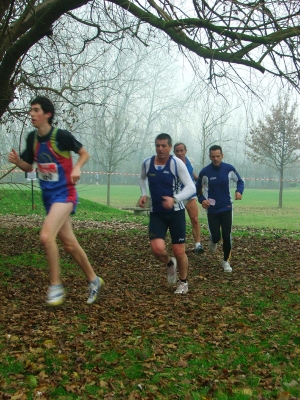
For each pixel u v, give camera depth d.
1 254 10.11
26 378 3.85
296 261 9.91
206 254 10.66
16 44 7.70
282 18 8.03
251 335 5.04
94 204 25.27
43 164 5.12
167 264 6.90
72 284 7.46
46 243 4.98
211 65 8.91
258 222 19.92
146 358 4.37
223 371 4.09
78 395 3.64
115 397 3.62
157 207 6.57
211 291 7.12
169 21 8.17
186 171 6.38
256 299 6.63
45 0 8.73
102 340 4.79
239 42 7.98
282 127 30.67
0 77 7.94
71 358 4.32
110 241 12.78
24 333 4.94
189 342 4.82
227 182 8.62
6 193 25.25
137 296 6.75
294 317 5.73
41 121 5.03
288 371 4.11
